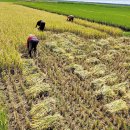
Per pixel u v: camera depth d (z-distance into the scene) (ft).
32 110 44.47
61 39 92.48
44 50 79.66
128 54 81.76
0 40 82.48
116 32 110.52
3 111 42.83
